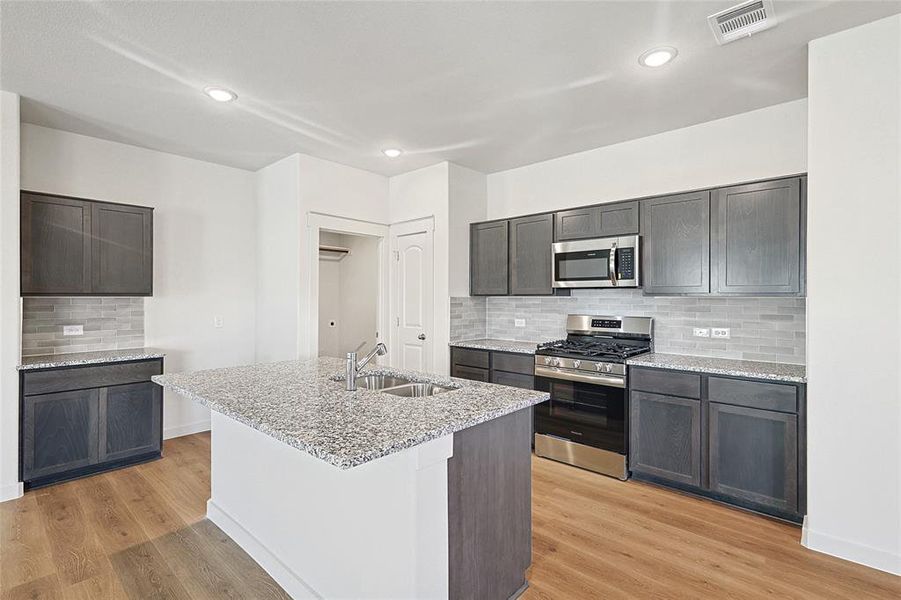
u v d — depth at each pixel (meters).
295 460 2.12
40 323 3.57
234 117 3.36
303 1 2.04
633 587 2.10
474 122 3.46
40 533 2.57
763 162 3.21
